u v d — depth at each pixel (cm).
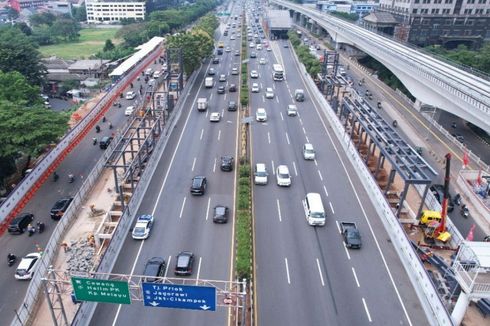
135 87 9338
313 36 16188
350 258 3584
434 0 12012
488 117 4644
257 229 3947
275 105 7594
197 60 8994
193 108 7388
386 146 4631
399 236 3694
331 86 7619
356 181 4912
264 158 5450
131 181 4466
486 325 2973
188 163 5269
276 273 3378
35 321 3045
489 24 12250
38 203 4694
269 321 2922
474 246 2880
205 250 3653
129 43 14412
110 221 4188
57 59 11750
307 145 5512
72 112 7750
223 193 4584
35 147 4947
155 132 5697
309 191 4659
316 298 3138
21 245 3994
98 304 3088
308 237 3850
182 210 4256
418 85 7088
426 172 4106
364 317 2978
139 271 3384
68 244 3884
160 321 2942
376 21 12731
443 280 3331
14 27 14862
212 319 2966
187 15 17775
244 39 14575
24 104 5881
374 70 11212
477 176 5069
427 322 2952
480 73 6819
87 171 5450
